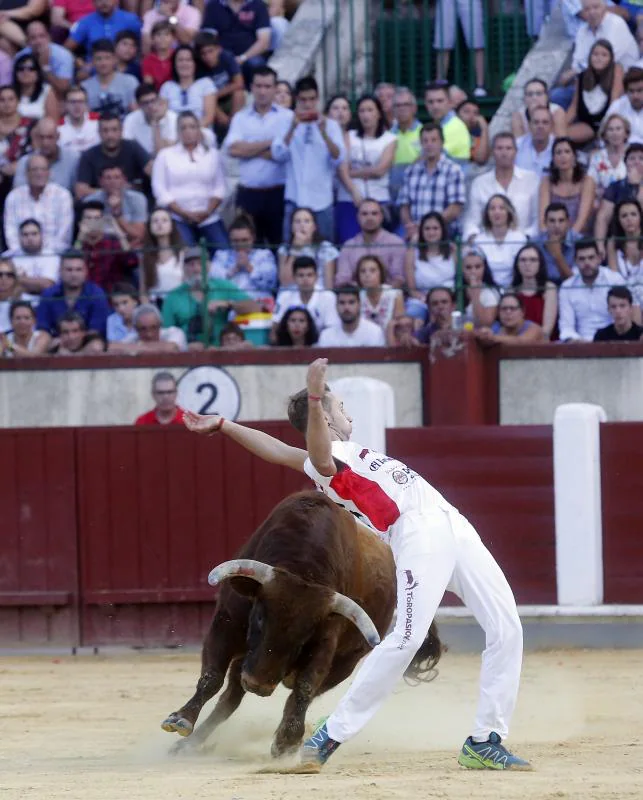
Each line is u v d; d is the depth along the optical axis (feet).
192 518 97.81
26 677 84.89
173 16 130.11
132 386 110.52
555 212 110.22
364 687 44.83
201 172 117.80
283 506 51.47
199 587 97.55
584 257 108.17
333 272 112.16
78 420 111.14
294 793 38.63
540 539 96.68
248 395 109.19
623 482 96.22
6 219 119.03
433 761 48.37
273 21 137.59
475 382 105.70
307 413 47.88
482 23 136.26
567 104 120.78
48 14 135.13
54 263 116.37
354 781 41.32
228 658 50.37
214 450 97.81
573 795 38.06
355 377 101.14
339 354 107.96
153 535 98.07
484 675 45.55
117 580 98.07
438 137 114.42
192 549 97.81
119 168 118.11
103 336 113.50
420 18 142.00
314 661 47.26
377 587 53.36
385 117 121.39
